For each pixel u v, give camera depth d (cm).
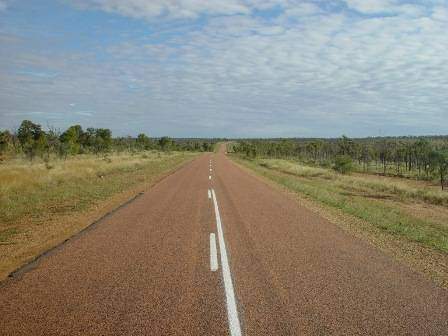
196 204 1377
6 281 573
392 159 6444
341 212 1309
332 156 7412
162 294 528
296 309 483
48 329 422
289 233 931
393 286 572
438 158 2969
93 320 445
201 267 651
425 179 3975
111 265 654
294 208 1339
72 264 657
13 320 444
